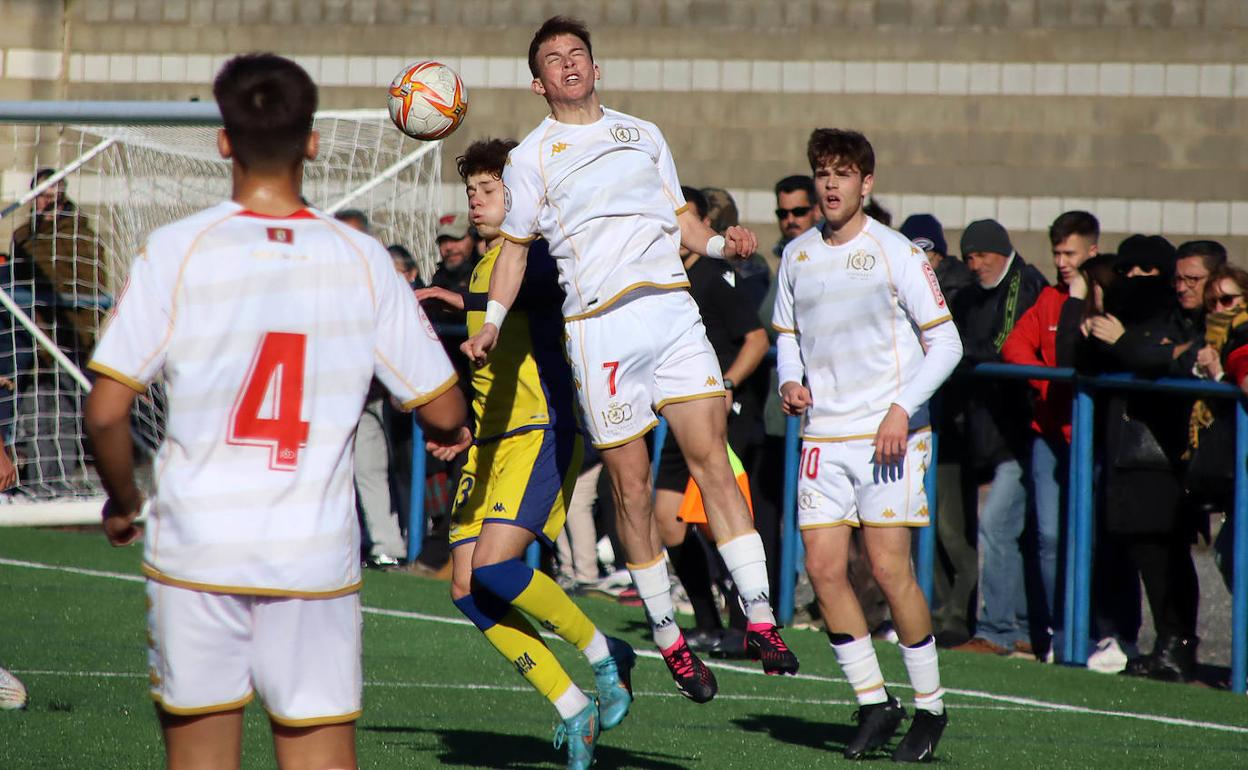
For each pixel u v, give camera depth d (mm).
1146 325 23703
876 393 17484
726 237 16141
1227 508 23344
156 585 9703
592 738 15680
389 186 42906
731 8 46531
